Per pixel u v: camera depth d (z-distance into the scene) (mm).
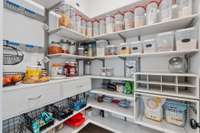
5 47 1129
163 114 1397
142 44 1471
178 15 1245
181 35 1173
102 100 1996
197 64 1119
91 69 2287
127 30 1535
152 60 1688
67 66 1692
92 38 1949
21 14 1273
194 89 1152
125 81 1738
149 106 1422
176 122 1259
